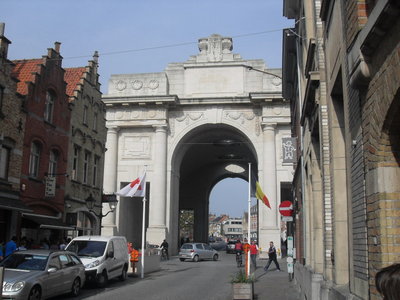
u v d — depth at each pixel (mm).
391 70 4574
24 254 13492
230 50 46031
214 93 44656
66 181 24531
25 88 21141
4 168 19094
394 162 5066
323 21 9133
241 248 30266
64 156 24453
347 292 6895
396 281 2061
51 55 23375
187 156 54469
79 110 26594
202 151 55000
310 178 13836
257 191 19234
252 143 43875
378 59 5023
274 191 42062
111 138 44656
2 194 18438
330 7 8148
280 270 26453
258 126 43969
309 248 14977
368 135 5508
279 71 43875
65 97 24812
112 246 18594
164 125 44156
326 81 9039
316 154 12680
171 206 44188
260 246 40969
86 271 16625
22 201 20062
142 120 44531
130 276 22125
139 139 45031
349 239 6777
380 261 5066
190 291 16156
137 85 45094
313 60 11250
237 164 63906
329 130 8727
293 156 22391
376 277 2242
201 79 45125
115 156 44562
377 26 4680
